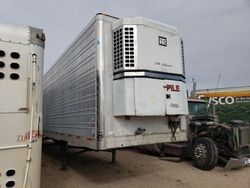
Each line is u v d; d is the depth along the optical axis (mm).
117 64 4289
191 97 8875
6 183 2367
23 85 2570
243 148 6559
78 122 5074
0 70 2482
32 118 2564
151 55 4352
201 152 6324
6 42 2551
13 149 2428
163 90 4410
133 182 5105
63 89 6434
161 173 5855
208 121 7445
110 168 6406
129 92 4117
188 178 5418
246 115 13953
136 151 9328
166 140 4840
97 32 4355
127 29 4254
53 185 4898
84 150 5988
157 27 4523
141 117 4555
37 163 2604
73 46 5695
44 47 2840
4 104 2445
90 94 4504
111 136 4195
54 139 7402
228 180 5281
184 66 5031
